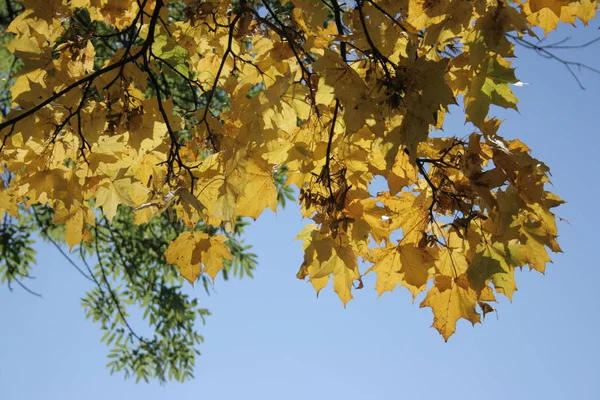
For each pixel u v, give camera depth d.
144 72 2.76
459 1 2.40
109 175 2.68
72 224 2.88
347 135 2.52
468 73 2.55
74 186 2.64
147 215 2.91
